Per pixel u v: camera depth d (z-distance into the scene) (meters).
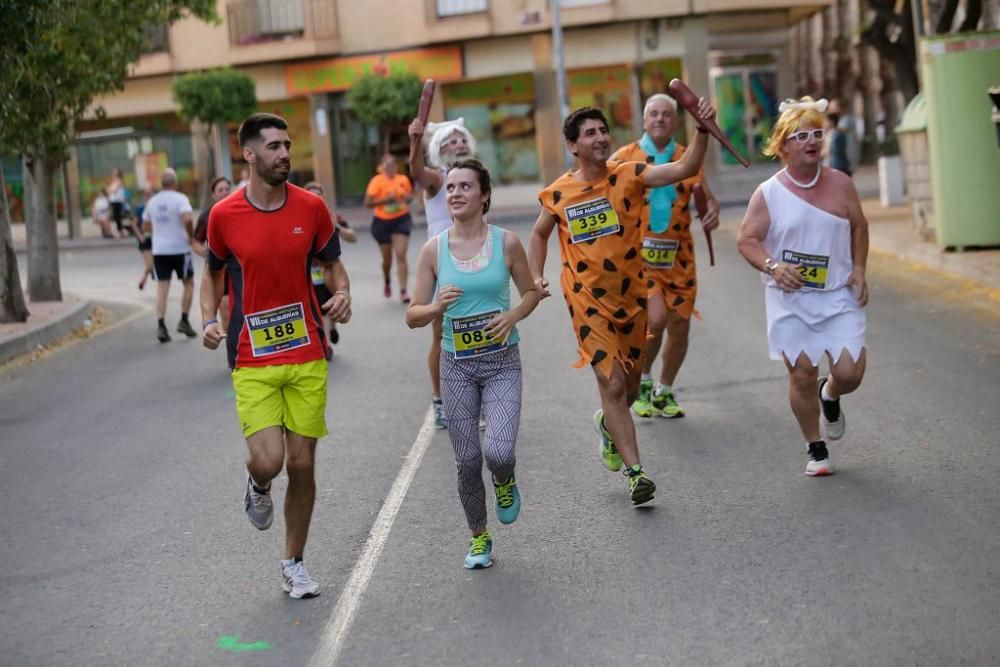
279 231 6.02
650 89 38.94
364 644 5.52
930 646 5.05
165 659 5.50
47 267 19.91
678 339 9.34
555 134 38.66
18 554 7.27
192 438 10.10
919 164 18.38
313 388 6.14
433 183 9.74
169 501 8.20
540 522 7.16
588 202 7.30
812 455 7.67
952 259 16.06
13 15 14.64
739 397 10.06
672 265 9.21
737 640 5.25
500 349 6.51
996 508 6.75
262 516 6.34
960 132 16.41
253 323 6.06
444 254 6.52
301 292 6.11
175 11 21.34
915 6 21.30
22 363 15.06
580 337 7.35
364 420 10.27
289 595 6.22
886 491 7.20
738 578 5.99
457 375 6.52
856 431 8.62
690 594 5.82
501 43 38.69
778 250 7.58
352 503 7.80
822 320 7.55
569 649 5.29
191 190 41.62
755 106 42.66
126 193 39.56
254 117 5.98
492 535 6.98
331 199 41.06
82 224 42.03
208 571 6.70
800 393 7.63
